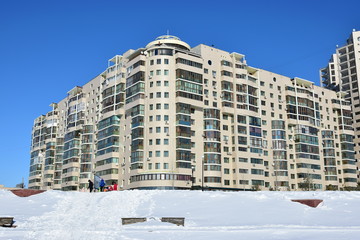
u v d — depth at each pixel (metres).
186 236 20.77
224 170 93.38
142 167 86.12
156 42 99.12
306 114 111.44
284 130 105.12
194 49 100.12
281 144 103.69
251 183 94.38
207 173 89.50
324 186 109.38
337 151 120.19
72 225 25.89
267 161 101.50
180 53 91.19
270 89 108.00
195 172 88.62
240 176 93.25
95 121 107.81
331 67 169.62
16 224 26.42
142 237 20.53
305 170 105.69
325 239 19.50
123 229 23.42
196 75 92.50
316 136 112.00
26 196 38.53
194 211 30.59
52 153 128.75
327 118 120.12
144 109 89.88
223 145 94.75
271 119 105.62
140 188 84.00
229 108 96.81
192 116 91.56
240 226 24.86
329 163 111.75
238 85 99.62
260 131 100.81
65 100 129.88
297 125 108.81
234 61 101.12
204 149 91.19
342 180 118.38
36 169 136.00
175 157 85.62
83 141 107.69
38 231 22.66
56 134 131.00
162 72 90.19
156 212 30.47
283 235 20.88
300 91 112.75
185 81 90.12
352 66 147.00
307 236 20.45
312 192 38.41
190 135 88.12
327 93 122.94
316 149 110.56
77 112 115.88
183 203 33.59
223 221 26.91
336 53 154.88
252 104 101.25
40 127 142.50
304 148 107.62
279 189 99.50
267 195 36.88
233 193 37.41
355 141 139.00
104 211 31.48
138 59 92.94
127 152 92.06
